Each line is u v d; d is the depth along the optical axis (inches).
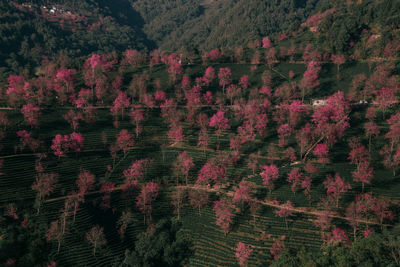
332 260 2960.1
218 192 4793.3
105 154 5408.5
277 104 6958.7
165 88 7578.7
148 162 5251.0
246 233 4037.9
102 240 3686.0
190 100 6860.2
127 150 5580.7
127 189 4574.3
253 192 4699.8
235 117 6658.5
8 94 6269.7
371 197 4133.9
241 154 5610.2
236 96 7273.6
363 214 4005.9
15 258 3319.4
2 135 5007.4
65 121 6033.5
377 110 6181.1
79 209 4165.8
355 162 4938.5
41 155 4835.1
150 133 6136.8
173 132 5826.8
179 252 3811.5
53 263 3307.1
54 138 5472.4
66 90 7007.9
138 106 6742.1
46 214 3954.2
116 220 4217.5
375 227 3801.7
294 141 5753.0
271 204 4461.1
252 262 3607.3
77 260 3503.9
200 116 6402.6
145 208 4306.1
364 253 2837.1
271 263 3550.7
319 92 7150.6
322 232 3833.7
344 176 4702.3
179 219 4365.2
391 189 4347.9
